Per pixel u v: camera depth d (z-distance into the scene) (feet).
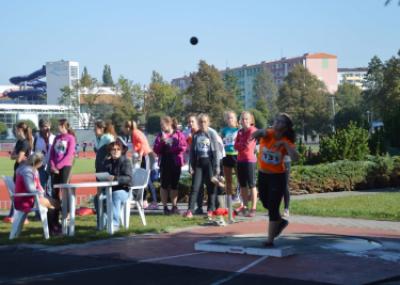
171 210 45.62
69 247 32.17
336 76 577.43
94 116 319.06
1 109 369.71
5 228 40.86
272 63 583.17
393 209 44.88
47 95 545.44
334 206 47.65
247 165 41.93
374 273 23.97
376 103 264.11
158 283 23.41
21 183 35.27
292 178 58.08
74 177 88.02
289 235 32.81
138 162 46.73
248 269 25.21
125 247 31.53
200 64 295.89
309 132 313.53
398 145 79.82
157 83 331.16
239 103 319.88
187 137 51.98
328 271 24.43
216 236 34.06
